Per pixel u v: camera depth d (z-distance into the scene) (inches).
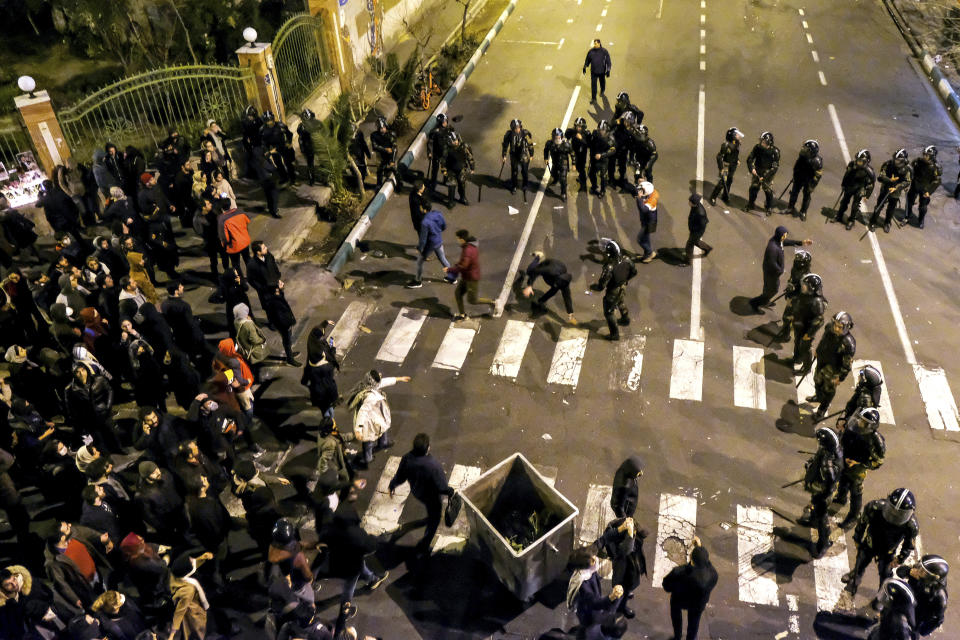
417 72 790.5
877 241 577.6
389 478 414.3
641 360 483.2
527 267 539.2
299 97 730.8
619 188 650.2
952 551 369.4
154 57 794.2
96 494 331.6
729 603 353.4
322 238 605.3
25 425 368.8
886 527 319.3
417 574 370.0
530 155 624.7
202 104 700.7
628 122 604.1
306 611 292.0
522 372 478.6
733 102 774.5
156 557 318.7
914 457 416.2
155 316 418.0
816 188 639.1
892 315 510.3
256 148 579.8
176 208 574.6
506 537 368.5
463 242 483.2
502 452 428.8
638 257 569.0
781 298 525.7
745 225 599.5
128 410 448.5
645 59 868.0
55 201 517.3
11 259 522.3
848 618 345.7
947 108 753.6
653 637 340.8
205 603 313.0
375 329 514.6
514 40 932.0
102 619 299.7
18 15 845.2
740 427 437.4
